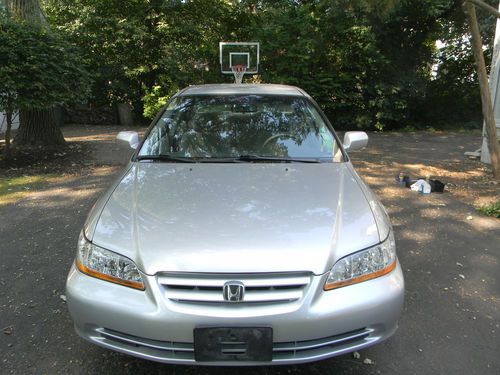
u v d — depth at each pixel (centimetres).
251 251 214
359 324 215
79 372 247
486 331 288
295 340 208
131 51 1368
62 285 341
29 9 833
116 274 219
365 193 275
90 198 560
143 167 304
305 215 240
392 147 1007
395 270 235
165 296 210
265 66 1325
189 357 212
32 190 600
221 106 369
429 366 254
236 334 205
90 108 1428
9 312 304
